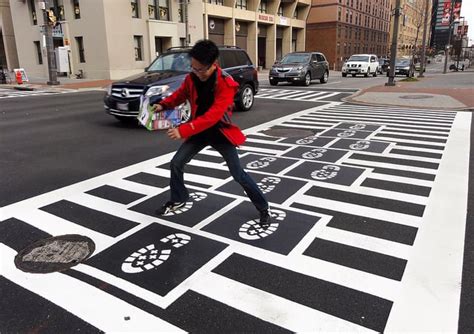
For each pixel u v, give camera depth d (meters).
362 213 4.30
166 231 3.94
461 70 50.66
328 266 3.27
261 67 47.34
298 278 3.11
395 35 21.16
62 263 3.39
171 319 2.67
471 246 3.58
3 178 5.75
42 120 10.97
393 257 3.40
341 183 5.27
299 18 53.88
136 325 2.62
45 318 2.71
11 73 33.28
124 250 3.59
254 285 3.03
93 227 4.07
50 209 4.57
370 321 2.63
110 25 26.47
